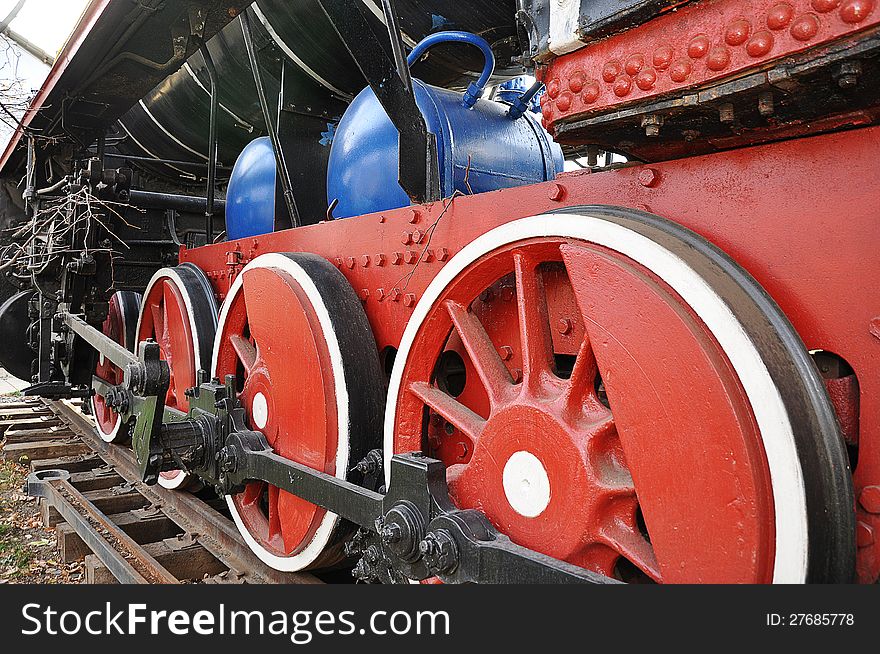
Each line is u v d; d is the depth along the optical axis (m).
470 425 1.61
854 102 0.98
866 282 1.03
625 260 1.19
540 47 1.25
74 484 3.76
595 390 1.50
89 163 4.11
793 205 1.13
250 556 2.53
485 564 1.31
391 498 1.55
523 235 1.41
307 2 2.74
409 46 2.71
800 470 0.96
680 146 1.28
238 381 2.92
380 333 2.13
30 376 5.31
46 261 4.23
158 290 3.71
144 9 2.66
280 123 3.09
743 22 0.94
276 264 2.32
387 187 2.34
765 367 0.99
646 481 1.13
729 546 1.02
